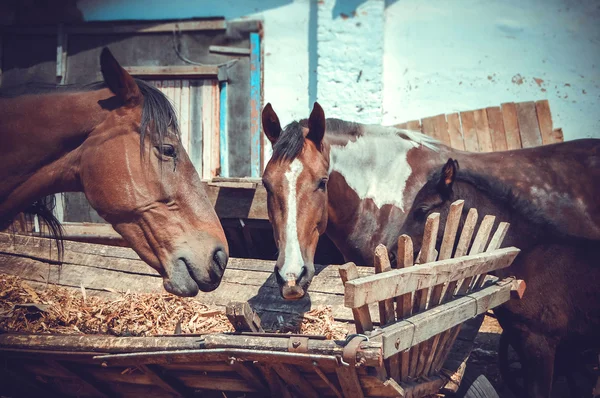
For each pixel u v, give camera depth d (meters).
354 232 3.79
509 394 4.06
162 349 2.34
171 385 2.61
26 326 3.05
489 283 3.11
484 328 4.93
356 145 3.79
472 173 3.66
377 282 2.02
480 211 3.60
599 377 3.59
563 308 3.46
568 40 6.18
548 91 6.20
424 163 3.96
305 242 3.14
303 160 3.22
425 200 3.56
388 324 2.26
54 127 2.69
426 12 6.36
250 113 6.55
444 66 6.32
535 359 3.49
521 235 3.56
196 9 6.64
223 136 6.57
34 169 2.72
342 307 3.16
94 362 2.57
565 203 3.74
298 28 6.48
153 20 6.68
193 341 2.31
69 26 6.75
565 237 3.49
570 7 6.18
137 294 3.49
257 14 6.55
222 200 4.18
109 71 2.62
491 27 6.27
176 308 3.36
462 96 6.30
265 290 3.41
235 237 4.43
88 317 3.24
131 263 3.76
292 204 3.15
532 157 4.00
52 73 6.82
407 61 6.37
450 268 2.52
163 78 6.68
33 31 6.80
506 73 6.25
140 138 2.64
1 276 3.60
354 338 2.03
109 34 6.74
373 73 6.30
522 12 6.24
